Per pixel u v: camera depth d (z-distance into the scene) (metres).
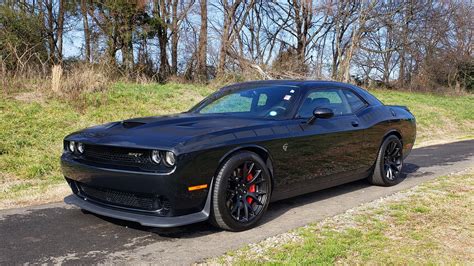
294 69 21.48
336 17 28.42
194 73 21.84
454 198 4.89
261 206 4.02
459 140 12.77
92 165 3.80
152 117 4.54
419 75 31.80
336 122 4.93
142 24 19.95
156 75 19.06
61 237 3.71
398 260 3.14
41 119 9.44
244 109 4.75
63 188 5.73
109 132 4.00
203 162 3.54
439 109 20.91
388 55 31.97
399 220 4.10
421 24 30.03
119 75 16.23
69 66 15.11
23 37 17.86
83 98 11.36
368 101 5.75
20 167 6.94
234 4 23.28
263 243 3.54
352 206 4.72
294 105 4.62
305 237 3.67
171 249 3.43
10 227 3.99
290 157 4.30
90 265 3.12
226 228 3.80
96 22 19.30
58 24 22.11
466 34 33.22
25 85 11.90
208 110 4.97
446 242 3.51
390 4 28.50
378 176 5.65
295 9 28.84
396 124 5.91
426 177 6.45
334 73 27.27
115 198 3.79
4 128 8.52
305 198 5.15
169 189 3.41
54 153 7.72
